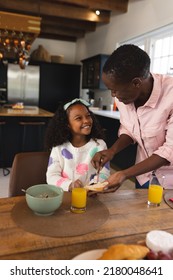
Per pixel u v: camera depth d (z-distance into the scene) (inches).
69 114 56.4
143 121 51.9
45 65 245.6
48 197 37.1
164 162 44.5
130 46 41.1
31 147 166.7
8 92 236.4
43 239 30.5
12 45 170.1
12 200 41.2
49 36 263.9
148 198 42.4
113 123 157.9
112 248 25.6
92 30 227.0
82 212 37.8
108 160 53.0
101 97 219.3
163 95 48.4
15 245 29.0
